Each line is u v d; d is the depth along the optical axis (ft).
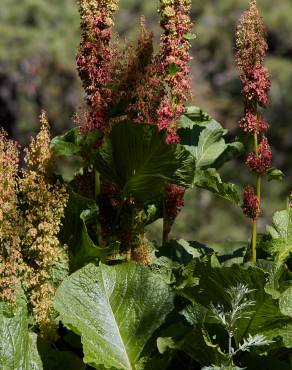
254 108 9.42
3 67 50.31
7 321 8.73
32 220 8.90
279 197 44.09
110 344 8.98
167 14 9.37
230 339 8.54
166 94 9.60
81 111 9.64
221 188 9.56
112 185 10.00
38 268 8.92
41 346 8.85
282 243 9.82
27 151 9.11
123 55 9.59
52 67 50.37
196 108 10.85
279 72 47.26
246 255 9.78
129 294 9.23
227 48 50.42
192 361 9.20
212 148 10.96
